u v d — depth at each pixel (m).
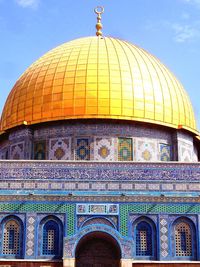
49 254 22.89
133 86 29.28
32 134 29.56
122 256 22.50
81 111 28.42
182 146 29.97
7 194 23.52
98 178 23.86
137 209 23.45
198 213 23.55
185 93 32.41
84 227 23.02
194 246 23.17
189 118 31.30
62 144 28.52
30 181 23.80
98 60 29.97
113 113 28.44
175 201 23.66
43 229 23.20
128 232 23.06
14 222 23.33
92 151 28.05
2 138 32.12
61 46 32.91
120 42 32.56
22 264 22.61
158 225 23.31
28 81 30.88
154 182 23.91
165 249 23.03
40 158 28.95
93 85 28.91
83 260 24.00
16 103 30.62
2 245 22.97
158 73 30.89
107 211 23.33
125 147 28.38
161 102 29.69
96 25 35.72
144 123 28.89
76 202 23.47
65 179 23.83
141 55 31.62
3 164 24.05
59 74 29.73
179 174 24.08
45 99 29.28
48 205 23.42
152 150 28.92
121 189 23.73
